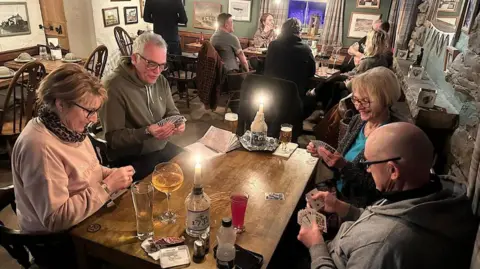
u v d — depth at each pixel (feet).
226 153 6.27
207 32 21.13
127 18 18.17
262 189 5.16
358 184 5.48
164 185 4.34
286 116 9.43
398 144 3.34
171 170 4.63
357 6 18.28
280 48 11.65
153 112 7.02
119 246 3.84
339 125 8.12
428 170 3.34
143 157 7.04
